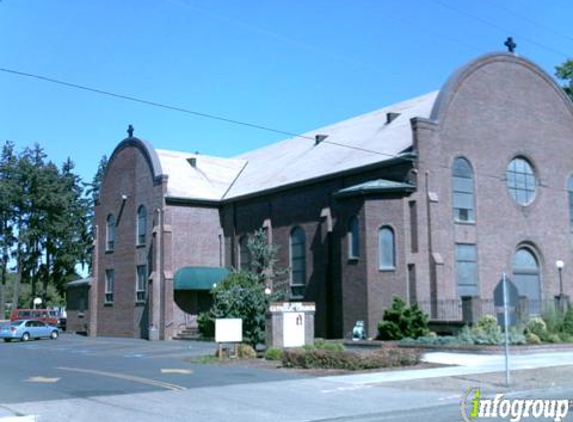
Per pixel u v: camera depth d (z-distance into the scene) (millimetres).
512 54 40344
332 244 38125
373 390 17250
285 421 13031
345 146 42188
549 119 41688
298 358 22328
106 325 50656
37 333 49500
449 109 36781
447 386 17797
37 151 83250
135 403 15203
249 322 27953
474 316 30984
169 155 51656
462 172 36875
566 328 31750
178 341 41406
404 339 30562
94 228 53281
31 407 14555
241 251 45875
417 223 34375
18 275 80688
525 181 39969
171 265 44969
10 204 78938
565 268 40750
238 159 55438
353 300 35062
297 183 40906
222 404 15109
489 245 37281
